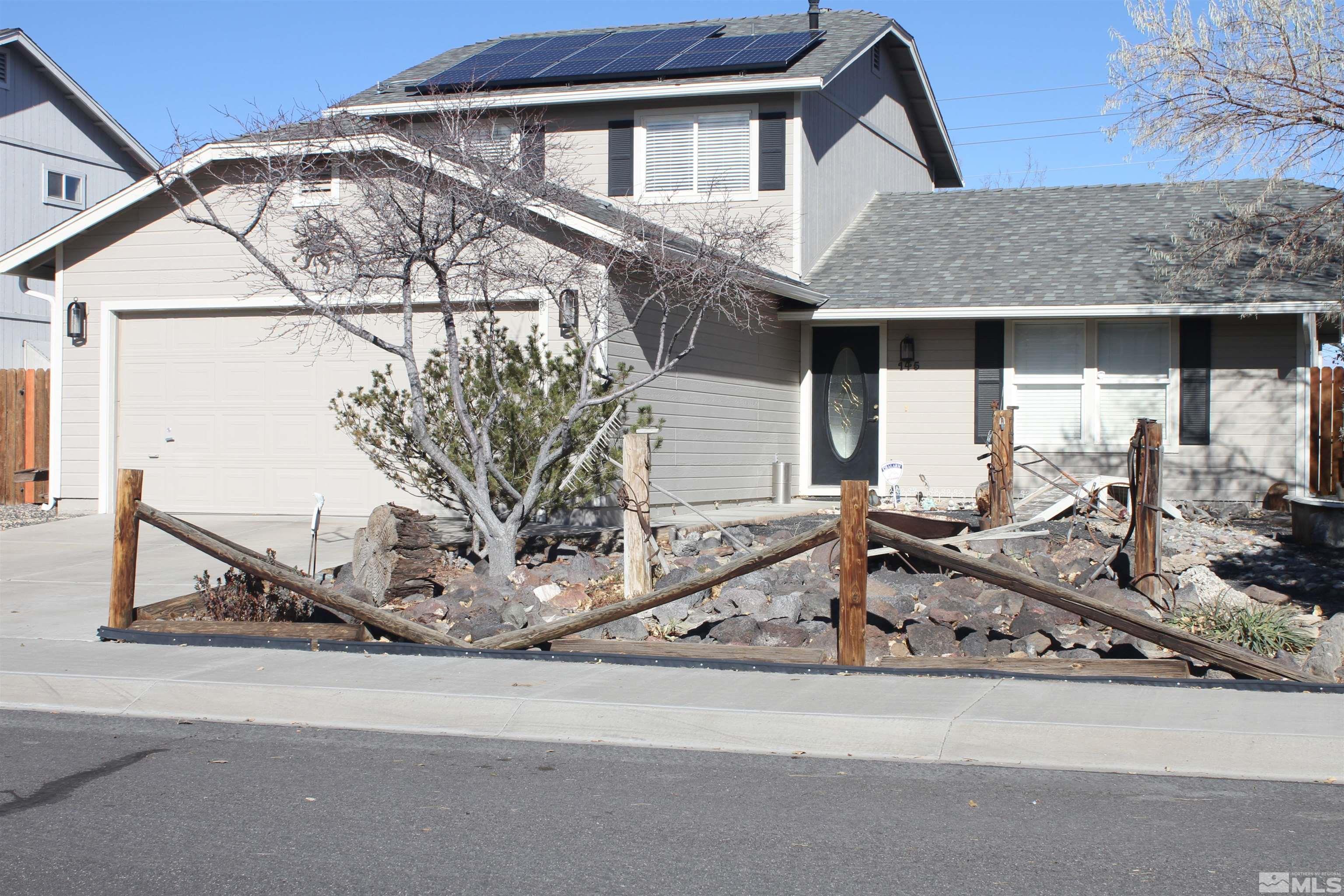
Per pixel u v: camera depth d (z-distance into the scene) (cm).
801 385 1966
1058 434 1827
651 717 697
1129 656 827
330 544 1327
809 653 809
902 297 1817
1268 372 1744
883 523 1105
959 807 558
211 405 1588
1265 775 608
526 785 596
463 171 1085
